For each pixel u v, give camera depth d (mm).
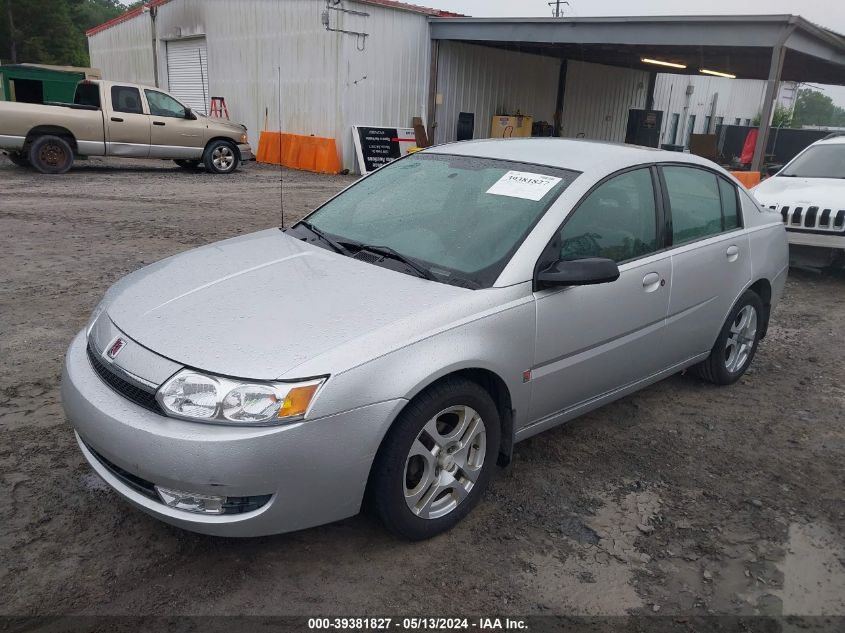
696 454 3949
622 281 3635
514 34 16438
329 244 3666
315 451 2547
